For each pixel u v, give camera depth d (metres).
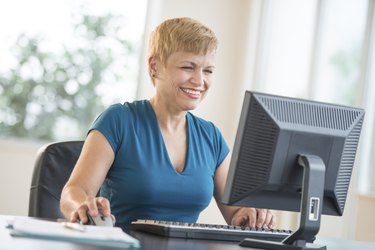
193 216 2.47
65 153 2.60
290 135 1.95
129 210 2.40
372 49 5.08
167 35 2.44
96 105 5.71
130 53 5.80
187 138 2.52
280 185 1.98
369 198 4.85
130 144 2.40
